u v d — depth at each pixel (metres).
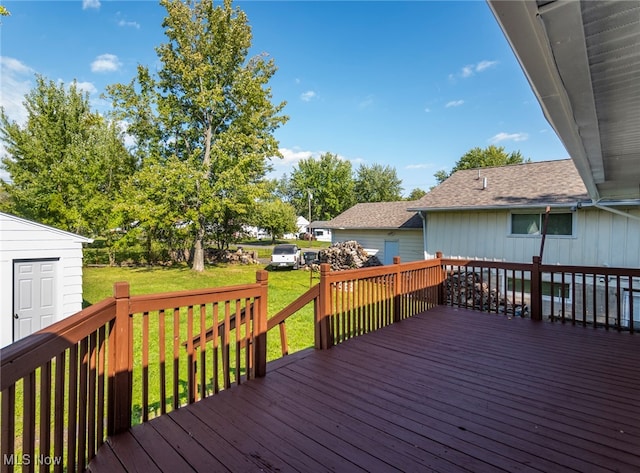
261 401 2.62
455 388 2.88
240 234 21.78
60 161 15.60
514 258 9.75
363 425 2.29
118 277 14.45
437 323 4.95
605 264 8.46
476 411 2.49
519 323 4.95
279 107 17.44
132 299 2.21
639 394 2.78
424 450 2.02
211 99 15.70
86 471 1.82
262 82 16.38
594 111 2.40
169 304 2.41
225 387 2.84
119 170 17.16
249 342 3.07
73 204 14.94
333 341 3.96
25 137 15.43
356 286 4.38
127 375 2.18
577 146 3.11
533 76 1.83
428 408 2.53
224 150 15.91
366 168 42.31
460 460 1.93
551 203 8.73
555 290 9.16
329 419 2.37
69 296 7.12
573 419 2.39
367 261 14.11
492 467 1.87
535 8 1.30
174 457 1.93
